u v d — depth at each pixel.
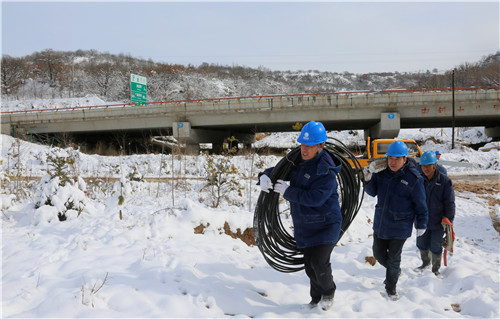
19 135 30.91
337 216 3.54
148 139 40.78
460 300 4.13
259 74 135.50
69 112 35.75
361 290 4.38
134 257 4.53
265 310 3.62
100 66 92.56
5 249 4.93
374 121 34.22
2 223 6.33
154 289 3.62
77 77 86.81
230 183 8.43
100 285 3.58
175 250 4.83
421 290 4.34
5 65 80.25
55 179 6.66
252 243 6.33
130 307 3.27
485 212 8.84
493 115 31.28
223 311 3.48
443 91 31.97
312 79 186.38
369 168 4.19
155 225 5.82
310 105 32.25
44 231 5.80
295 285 4.35
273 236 4.13
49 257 4.51
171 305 3.33
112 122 35.62
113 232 5.52
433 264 4.98
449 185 4.88
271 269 4.82
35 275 3.93
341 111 32.53
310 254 3.57
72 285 3.67
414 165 4.23
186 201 6.46
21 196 8.61
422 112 31.72
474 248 6.39
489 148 26.77
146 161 19.52
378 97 31.53
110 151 34.91
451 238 4.79
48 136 38.16
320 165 3.40
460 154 21.58
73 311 3.05
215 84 104.12
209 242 5.62
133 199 8.37
